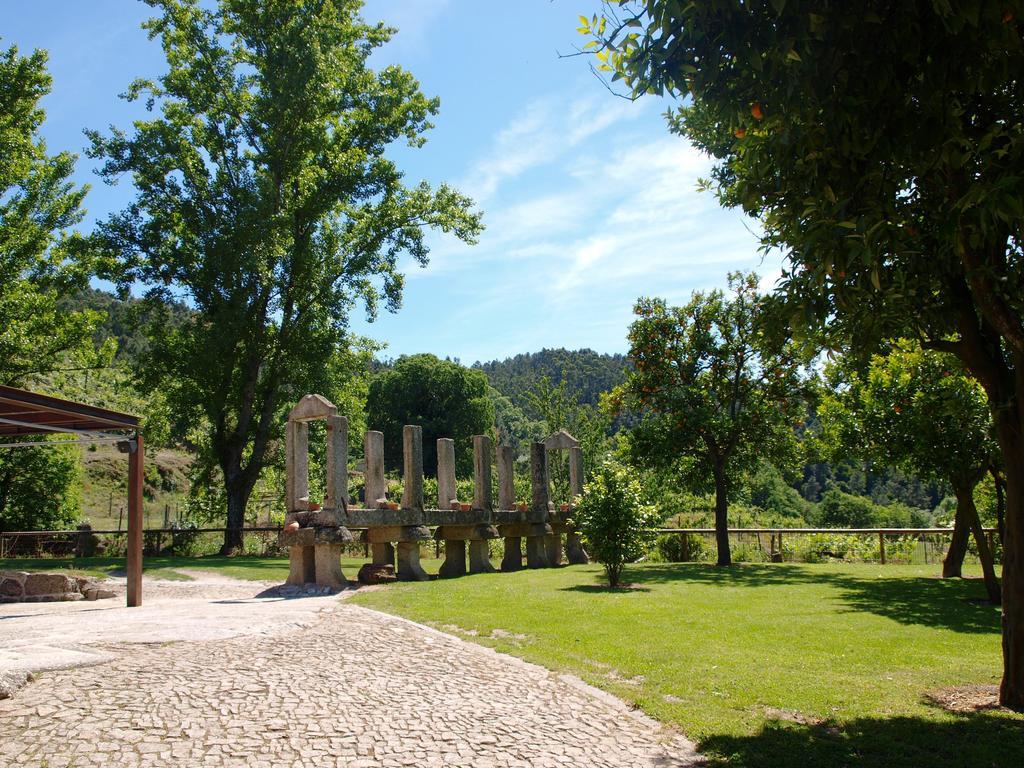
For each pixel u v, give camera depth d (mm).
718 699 6707
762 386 21547
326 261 27406
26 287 24875
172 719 5594
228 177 26750
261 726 5586
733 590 14164
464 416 63812
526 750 5480
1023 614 6500
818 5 5051
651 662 7887
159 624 9109
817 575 17609
